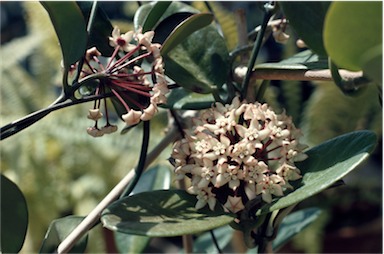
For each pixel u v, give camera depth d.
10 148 1.46
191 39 0.68
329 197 1.44
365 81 0.56
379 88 0.57
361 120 1.39
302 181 0.60
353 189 1.46
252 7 1.65
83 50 0.59
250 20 1.64
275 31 0.71
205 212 0.60
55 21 0.57
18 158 1.44
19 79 1.55
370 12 0.50
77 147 1.46
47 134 1.46
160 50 0.62
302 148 0.61
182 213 0.59
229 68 0.68
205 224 0.56
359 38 0.51
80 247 0.70
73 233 0.65
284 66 0.61
